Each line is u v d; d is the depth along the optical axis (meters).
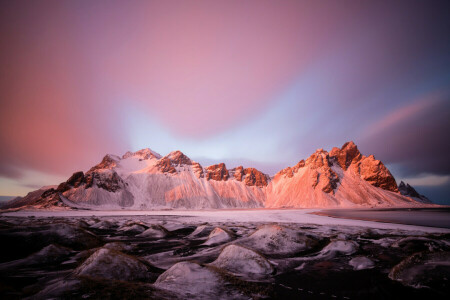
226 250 10.21
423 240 13.88
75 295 4.92
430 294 6.25
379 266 9.55
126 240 17.92
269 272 8.59
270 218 43.00
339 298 6.20
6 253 11.36
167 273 7.13
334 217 44.69
